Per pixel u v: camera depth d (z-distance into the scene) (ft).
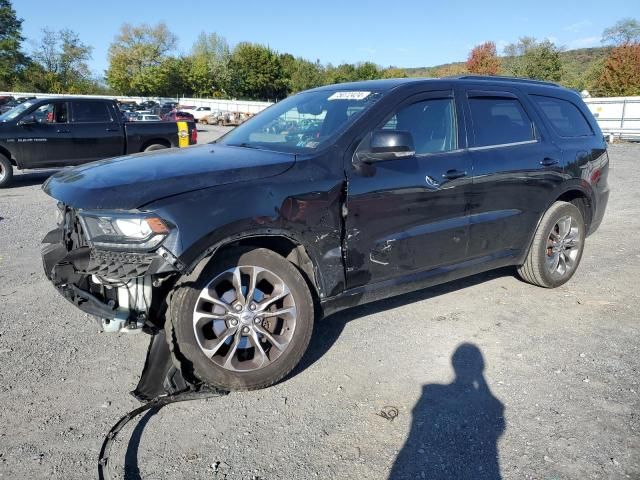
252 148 12.31
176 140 40.11
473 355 11.88
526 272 15.79
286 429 9.16
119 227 8.88
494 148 13.74
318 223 10.49
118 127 37.42
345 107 12.45
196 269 9.39
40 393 10.09
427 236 12.35
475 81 14.20
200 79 244.42
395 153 10.78
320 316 11.14
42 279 16.42
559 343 12.51
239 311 9.96
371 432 9.11
